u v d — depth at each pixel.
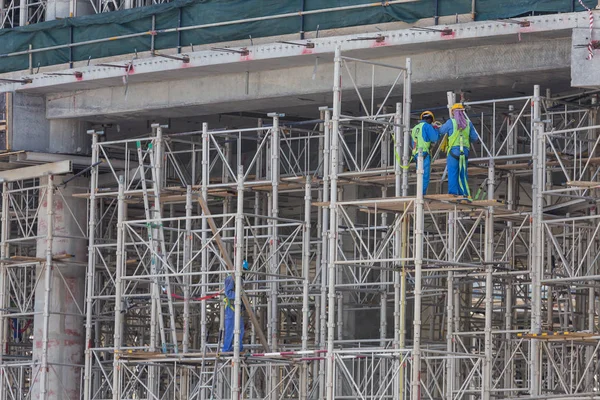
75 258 162.12
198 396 139.62
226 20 139.88
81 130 161.50
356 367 150.62
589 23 115.56
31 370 164.88
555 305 180.00
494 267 121.69
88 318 146.75
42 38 156.12
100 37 150.88
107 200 176.12
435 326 167.75
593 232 127.38
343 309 147.00
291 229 180.38
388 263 140.00
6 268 164.00
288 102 145.88
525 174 138.88
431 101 148.00
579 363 136.88
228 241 153.00
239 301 122.75
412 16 127.75
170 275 128.25
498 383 152.38
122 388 166.38
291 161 170.12
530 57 124.81
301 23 134.62
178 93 149.38
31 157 157.50
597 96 130.25
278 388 158.25
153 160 146.12
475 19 123.62
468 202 111.44
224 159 139.62
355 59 119.56
